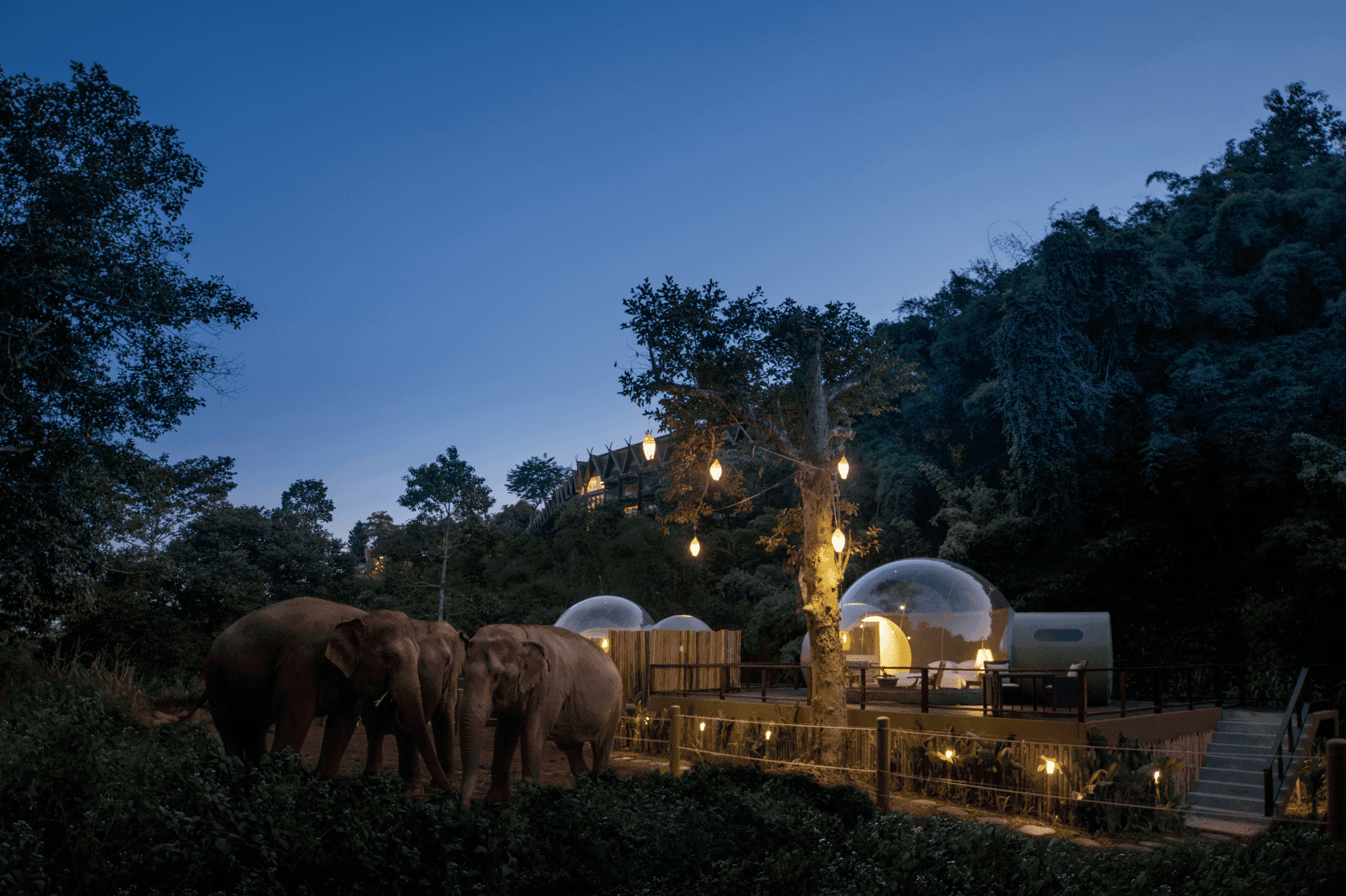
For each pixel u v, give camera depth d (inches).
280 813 226.8
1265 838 334.6
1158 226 1501.0
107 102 724.7
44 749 271.1
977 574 790.5
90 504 753.0
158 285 752.3
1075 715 555.5
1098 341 1283.2
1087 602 1155.3
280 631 368.5
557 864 231.8
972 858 278.4
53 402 730.8
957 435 1459.2
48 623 738.2
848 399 721.0
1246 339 1285.7
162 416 821.9
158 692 917.8
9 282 649.6
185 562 1813.5
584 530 1793.8
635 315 666.2
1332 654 905.5
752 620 1398.9
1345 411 1114.1
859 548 690.2
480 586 1631.4
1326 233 1305.4
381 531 1884.8
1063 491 1190.3
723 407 670.5
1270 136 1624.0
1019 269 1456.7
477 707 353.1
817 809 342.6
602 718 417.7
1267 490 1091.9
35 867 185.0
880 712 605.3
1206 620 1090.1
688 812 288.5
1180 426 1211.2
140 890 188.7
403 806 250.2
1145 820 483.8
